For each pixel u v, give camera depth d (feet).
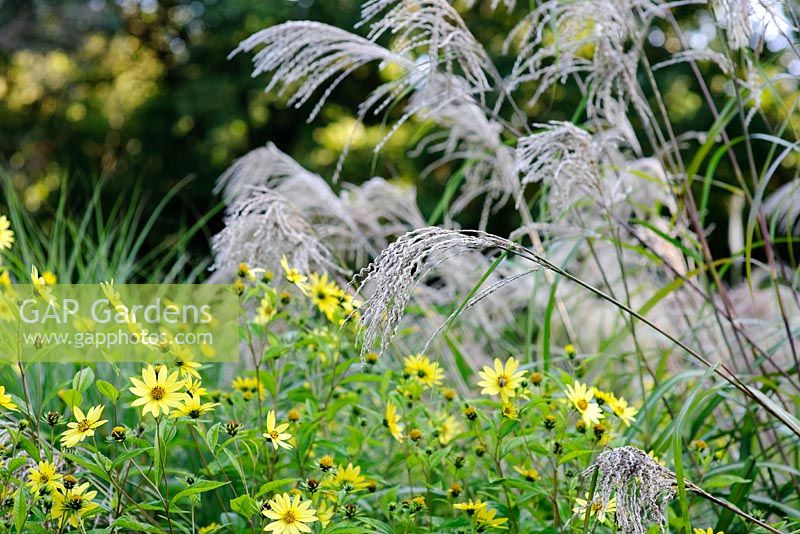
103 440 9.77
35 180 45.70
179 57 50.57
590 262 15.12
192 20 49.57
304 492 8.18
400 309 6.56
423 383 8.93
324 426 10.08
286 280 10.04
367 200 14.98
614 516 7.20
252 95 48.91
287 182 13.56
